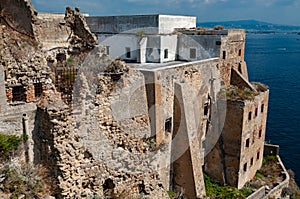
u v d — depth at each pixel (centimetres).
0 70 1662
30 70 1808
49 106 1742
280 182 3788
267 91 3866
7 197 1498
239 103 3303
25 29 2198
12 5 2211
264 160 4334
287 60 18162
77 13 2600
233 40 3850
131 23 4025
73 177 1794
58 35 2498
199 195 2898
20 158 1728
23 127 1747
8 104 1717
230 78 3944
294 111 8375
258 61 17762
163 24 3862
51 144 1747
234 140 3391
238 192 3325
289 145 6334
